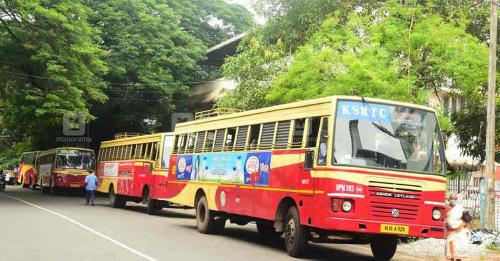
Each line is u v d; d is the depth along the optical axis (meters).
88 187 29.17
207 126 17.75
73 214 22.20
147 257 11.59
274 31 24.97
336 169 11.40
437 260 13.19
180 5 41.81
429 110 12.45
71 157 39.56
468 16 21.48
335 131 11.66
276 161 13.51
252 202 14.35
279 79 19.61
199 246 13.78
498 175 27.80
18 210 23.73
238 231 18.70
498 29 21.61
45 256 11.54
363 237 12.68
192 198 17.94
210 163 17.02
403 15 18.80
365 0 22.36
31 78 30.11
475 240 15.09
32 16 27.75
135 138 27.14
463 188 23.91
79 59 29.77
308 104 12.73
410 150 11.98
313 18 23.61
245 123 15.41
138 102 39.19
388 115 12.08
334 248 15.28
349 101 11.93
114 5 37.69
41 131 43.97
